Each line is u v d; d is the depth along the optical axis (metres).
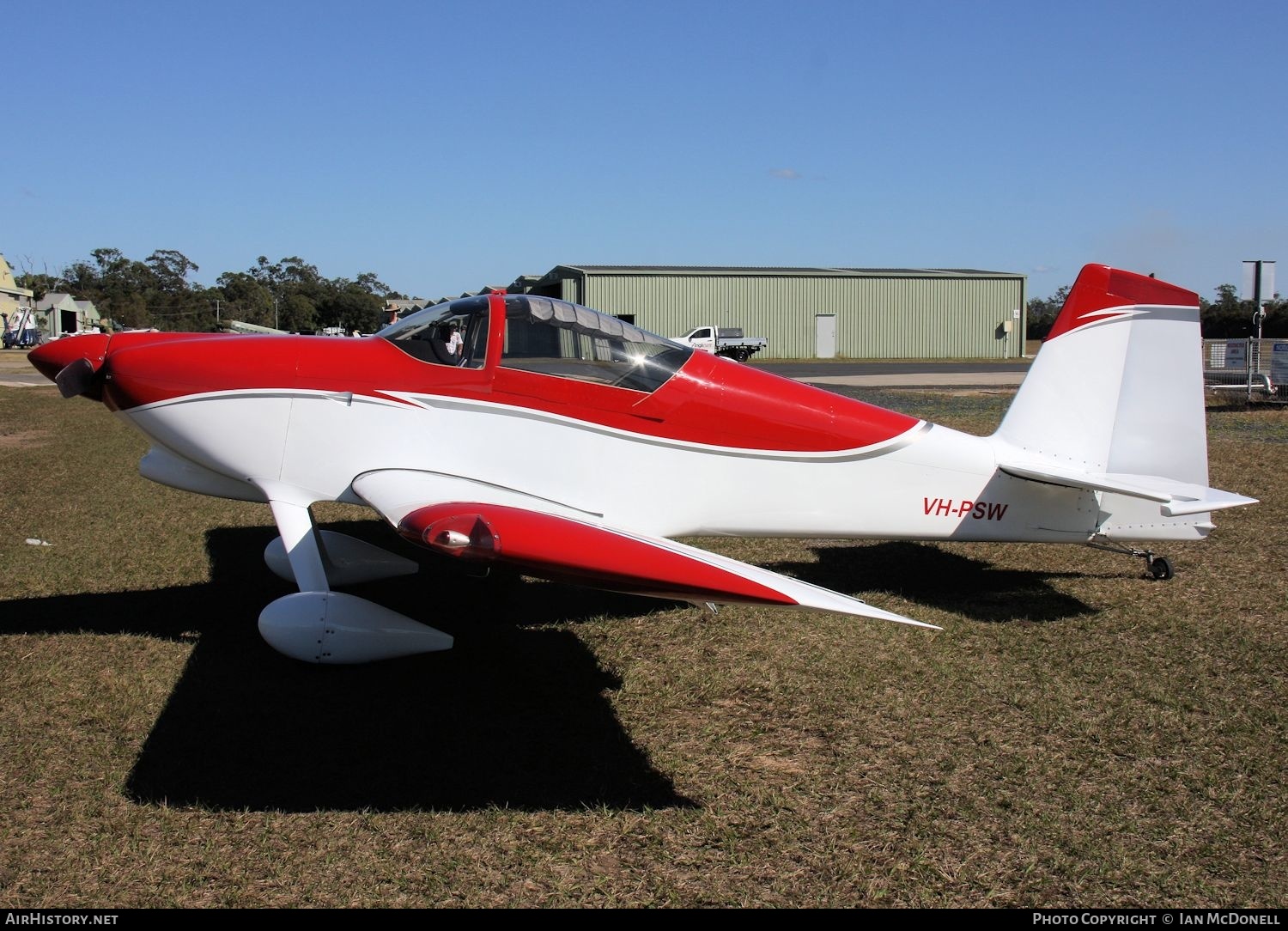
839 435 5.05
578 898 2.70
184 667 4.29
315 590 4.43
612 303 41.19
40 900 2.63
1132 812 3.17
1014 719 3.87
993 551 6.73
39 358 5.02
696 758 3.55
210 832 2.98
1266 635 4.82
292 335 5.00
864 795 3.28
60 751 3.47
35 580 5.68
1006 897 2.73
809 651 4.62
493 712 3.91
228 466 4.72
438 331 4.75
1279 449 10.87
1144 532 5.43
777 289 42.41
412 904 2.65
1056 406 5.31
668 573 3.38
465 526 3.42
